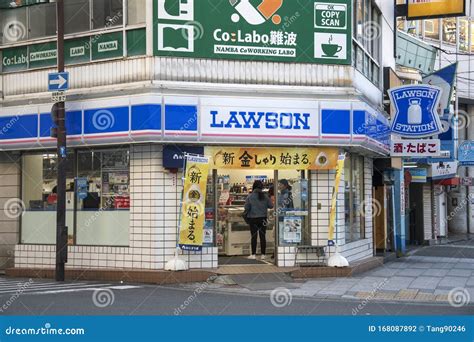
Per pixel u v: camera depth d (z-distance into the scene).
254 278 13.96
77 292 12.28
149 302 11.25
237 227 16.45
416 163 23.09
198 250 13.86
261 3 14.56
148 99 13.69
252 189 16.42
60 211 14.05
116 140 14.00
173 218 14.15
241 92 14.20
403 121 17.27
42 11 15.75
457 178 29.70
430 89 17.12
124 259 14.37
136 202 14.27
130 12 14.53
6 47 16.00
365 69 16.98
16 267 15.67
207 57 14.27
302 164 14.65
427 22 30.61
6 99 15.88
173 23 14.18
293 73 14.66
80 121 14.45
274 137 14.22
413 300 11.93
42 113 15.05
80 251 14.86
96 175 15.01
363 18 17.06
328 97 14.62
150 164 14.15
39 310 10.23
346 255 15.78
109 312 10.12
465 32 33.00
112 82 14.50
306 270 14.39
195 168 13.59
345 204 16.28
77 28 15.17
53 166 15.63
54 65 15.42
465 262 18.89
